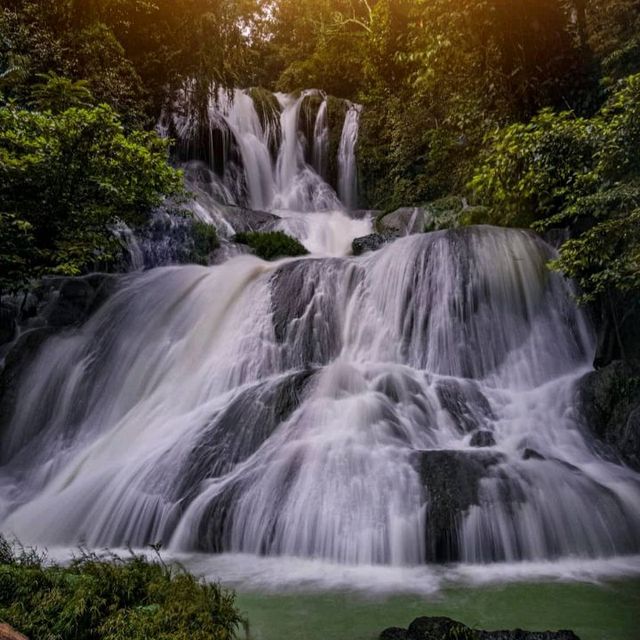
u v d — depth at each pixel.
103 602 2.90
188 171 18.97
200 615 3.04
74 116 8.31
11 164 7.61
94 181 8.70
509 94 13.32
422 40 14.74
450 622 3.37
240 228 15.67
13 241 7.93
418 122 19.11
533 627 3.64
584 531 5.27
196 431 7.24
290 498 5.54
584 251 7.30
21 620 2.64
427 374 8.43
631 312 8.52
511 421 7.54
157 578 3.42
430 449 6.53
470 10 12.50
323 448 6.15
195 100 18.12
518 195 10.53
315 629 3.60
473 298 9.36
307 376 7.91
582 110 12.42
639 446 6.91
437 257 9.77
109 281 11.73
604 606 4.00
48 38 12.57
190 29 16.66
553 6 12.34
